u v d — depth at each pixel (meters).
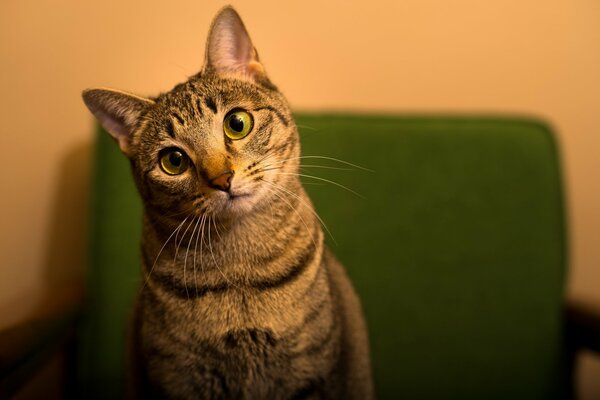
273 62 0.53
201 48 0.49
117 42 0.50
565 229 0.51
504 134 0.51
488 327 0.49
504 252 0.50
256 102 0.35
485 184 0.50
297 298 0.34
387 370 0.48
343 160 0.48
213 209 0.33
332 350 0.35
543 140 0.51
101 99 0.34
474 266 0.49
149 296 0.34
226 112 0.33
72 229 0.52
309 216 0.37
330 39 0.55
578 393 0.59
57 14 0.50
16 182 0.51
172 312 0.33
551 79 0.59
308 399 0.35
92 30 0.50
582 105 0.60
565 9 0.59
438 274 0.49
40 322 0.38
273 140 0.35
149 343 0.34
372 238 0.48
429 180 0.49
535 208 0.50
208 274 0.34
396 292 0.48
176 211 0.34
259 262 0.34
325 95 0.55
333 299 0.36
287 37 0.53
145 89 0.50
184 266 0.34
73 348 0.47
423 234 0.49
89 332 0.47
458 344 0.49
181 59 0.49
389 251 0.48
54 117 0.51
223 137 0.33
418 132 0.50
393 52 0.56
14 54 0.50
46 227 0.52
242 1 0.52
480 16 0.57
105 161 0.47
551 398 0.49
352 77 0.55
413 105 0.57
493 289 0.49
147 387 0.35
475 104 0.58
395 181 0.49
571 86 0.59
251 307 0.34
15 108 0.51
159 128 0.33
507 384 0.49
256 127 0.34
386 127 0.49
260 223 0.34
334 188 0.48
